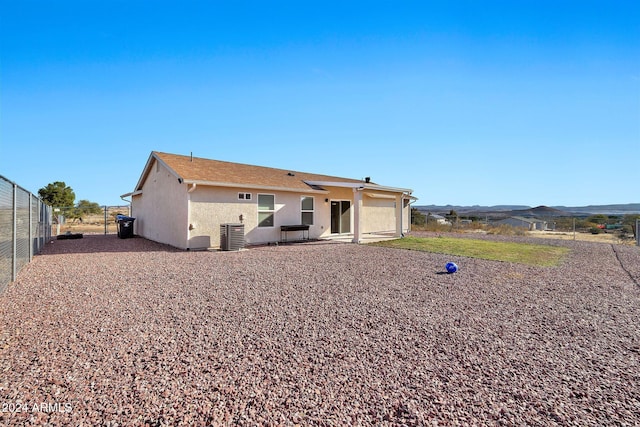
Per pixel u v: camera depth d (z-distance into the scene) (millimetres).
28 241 9688
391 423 2391
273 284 6984
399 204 18875
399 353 3629
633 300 6043
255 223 14859
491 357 3559
